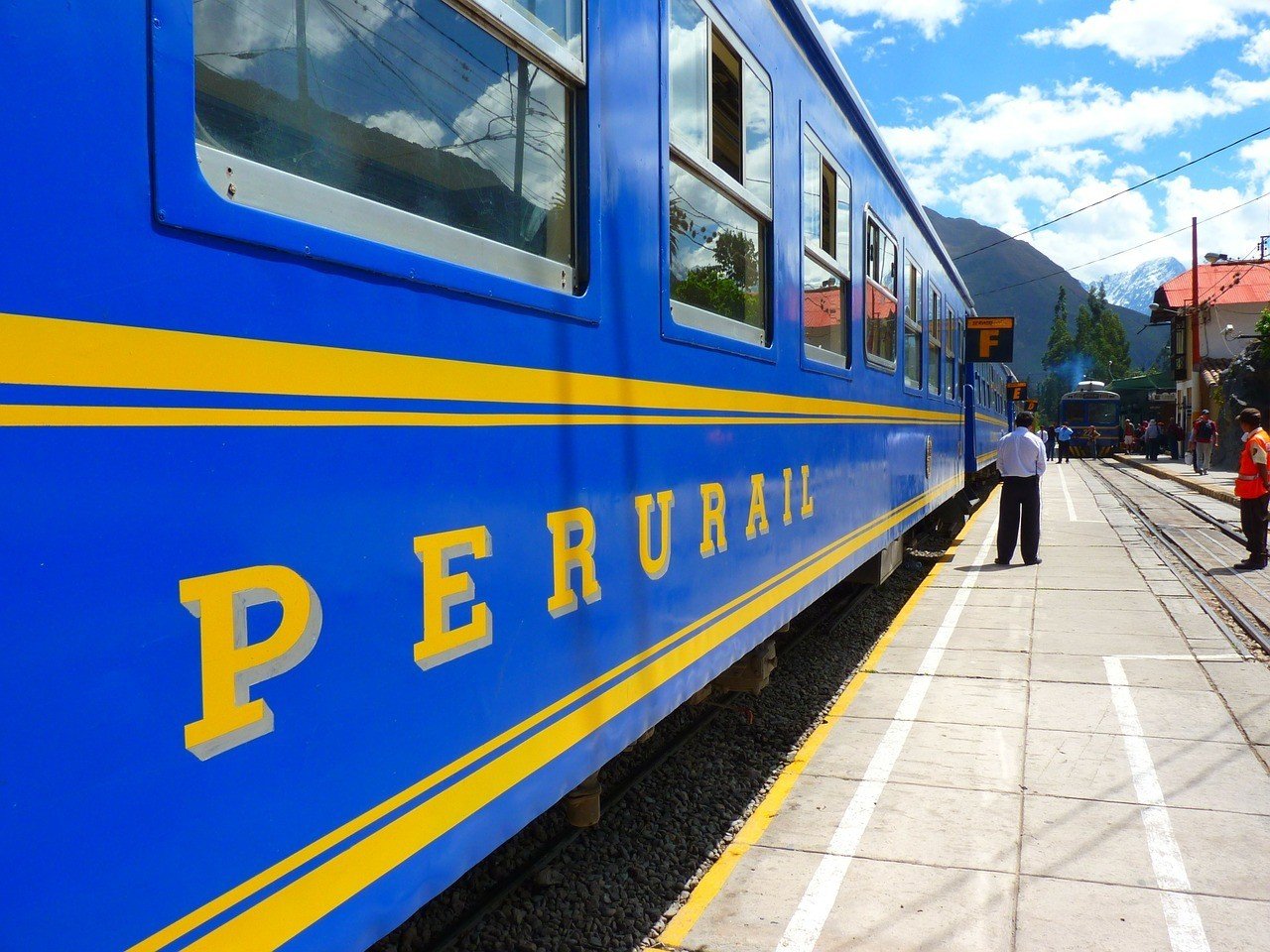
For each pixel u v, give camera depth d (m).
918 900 3.12
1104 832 3.60
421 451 1.75
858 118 5.61
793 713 5.34
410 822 1.71
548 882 3.34
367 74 1.70
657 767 4.46
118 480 1.19
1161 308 42.84
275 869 1.42
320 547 1.50
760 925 2.99
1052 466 35.84
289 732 1.44
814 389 4.64
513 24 2.07
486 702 1.95
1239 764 4.27
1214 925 2.95
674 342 2.97
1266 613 7.79
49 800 1.11
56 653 1.12
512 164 2.13
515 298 2.05
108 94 1.20
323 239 1.51
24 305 1.10
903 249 7.38
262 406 1.40
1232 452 29.94
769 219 3.91
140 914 1.21
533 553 2.13
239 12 1.44
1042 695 5.38
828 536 4.96
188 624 1.27
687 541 3.08
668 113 2.89
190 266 1.30
